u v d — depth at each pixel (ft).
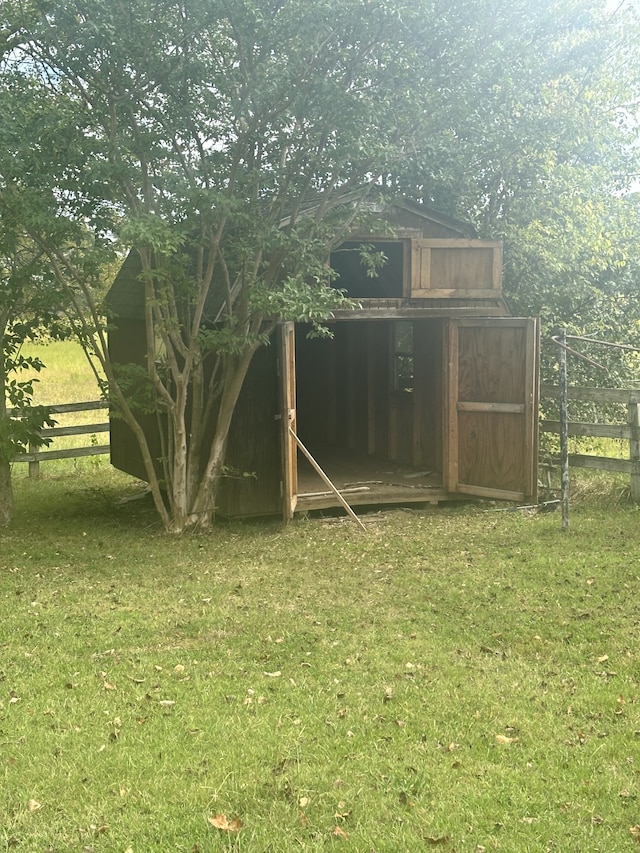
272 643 21.80
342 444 50.78
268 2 29.76
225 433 34.60
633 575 25.86
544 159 38.60
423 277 36.09
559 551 28.91
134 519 38.11
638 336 44.11
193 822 13.79
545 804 14.21
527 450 35.78
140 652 21.45
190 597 25.79
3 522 36.73
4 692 19.02
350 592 25.81
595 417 43.96
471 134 35.65
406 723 17.22
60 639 22.36
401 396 45.21
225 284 33.04
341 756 15.94
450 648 21.30
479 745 16.29
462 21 31.12
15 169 28.78
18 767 15.69
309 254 32.50
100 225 31.37
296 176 32.73
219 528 35.22
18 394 35.24
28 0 29.66
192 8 29.09
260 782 14.98
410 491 37.70
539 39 34.40
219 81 30.50
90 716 17.76
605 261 42.42
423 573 27.27
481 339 36.73
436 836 13.37
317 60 30.50
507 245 41.27
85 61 29.50
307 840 13.32
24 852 13.15
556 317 42.27
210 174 31.68
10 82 31.07
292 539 32.53
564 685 18.92
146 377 33.76
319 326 31.73
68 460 53.36
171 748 16.30
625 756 15.74
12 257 33.91
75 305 32.76
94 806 14.35
